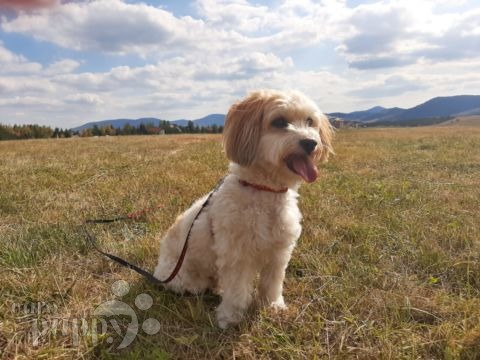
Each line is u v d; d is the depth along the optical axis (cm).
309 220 107
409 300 64
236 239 61
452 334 55
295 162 62
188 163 205
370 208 117
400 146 326
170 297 70
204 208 68
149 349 55
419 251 84
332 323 60
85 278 75
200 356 54
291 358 52
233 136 66
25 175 176
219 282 69
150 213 114
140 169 191
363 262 82
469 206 120
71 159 242
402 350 53
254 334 58
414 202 123
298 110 66
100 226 105
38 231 97
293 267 81
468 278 72
